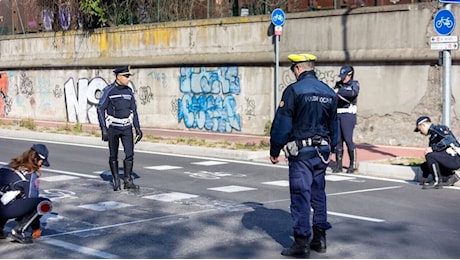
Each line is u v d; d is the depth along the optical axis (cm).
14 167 804
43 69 3019
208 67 2306
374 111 1872
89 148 1959
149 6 2569
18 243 816
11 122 2831
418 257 739
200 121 2348
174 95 2438
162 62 2444
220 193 1163
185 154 1800
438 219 941
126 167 1204
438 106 1750
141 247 794
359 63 1895
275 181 1302
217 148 1764
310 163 727
